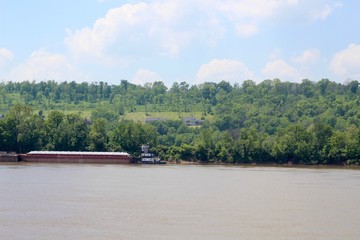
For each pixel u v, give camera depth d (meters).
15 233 105.38
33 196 155.00
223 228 113.31
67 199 150.50
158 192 171.38
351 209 141.88
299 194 172.12
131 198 155.25
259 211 135.50
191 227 113.44
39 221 116.94
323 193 175.75
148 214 127.75
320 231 112.81
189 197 160.00
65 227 111.38
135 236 104.38
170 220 120.62
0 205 136.88
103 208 135.38
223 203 148.38
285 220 123.81
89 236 103.88
